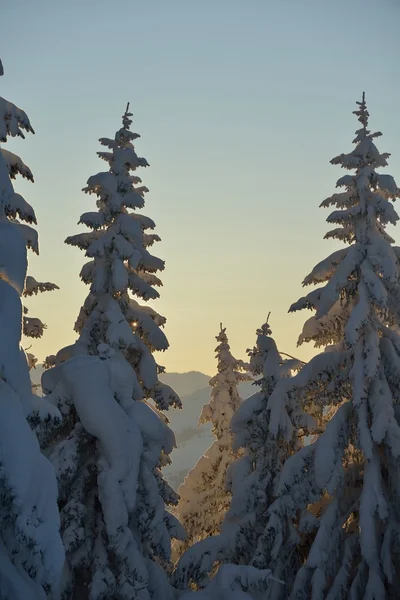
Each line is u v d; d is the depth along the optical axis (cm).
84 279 2211
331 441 1920
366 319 1920
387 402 1903
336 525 1923
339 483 1883
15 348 884
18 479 802
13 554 846
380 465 1933
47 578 828
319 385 2075
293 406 2170
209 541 2141
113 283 2075
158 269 2212
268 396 2269
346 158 2116
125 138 2289
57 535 815
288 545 2023
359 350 1972
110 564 1719
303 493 1984
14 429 831
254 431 2220
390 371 1966
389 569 1767
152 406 2225
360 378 1916
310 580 1898
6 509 828
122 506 1639
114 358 1839
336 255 2116
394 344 2000
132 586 1645
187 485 3041
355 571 1934
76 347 2077
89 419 1672
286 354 2342
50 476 843
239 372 3145
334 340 2223
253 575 1659
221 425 3059
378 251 2017
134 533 1756
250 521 2133
